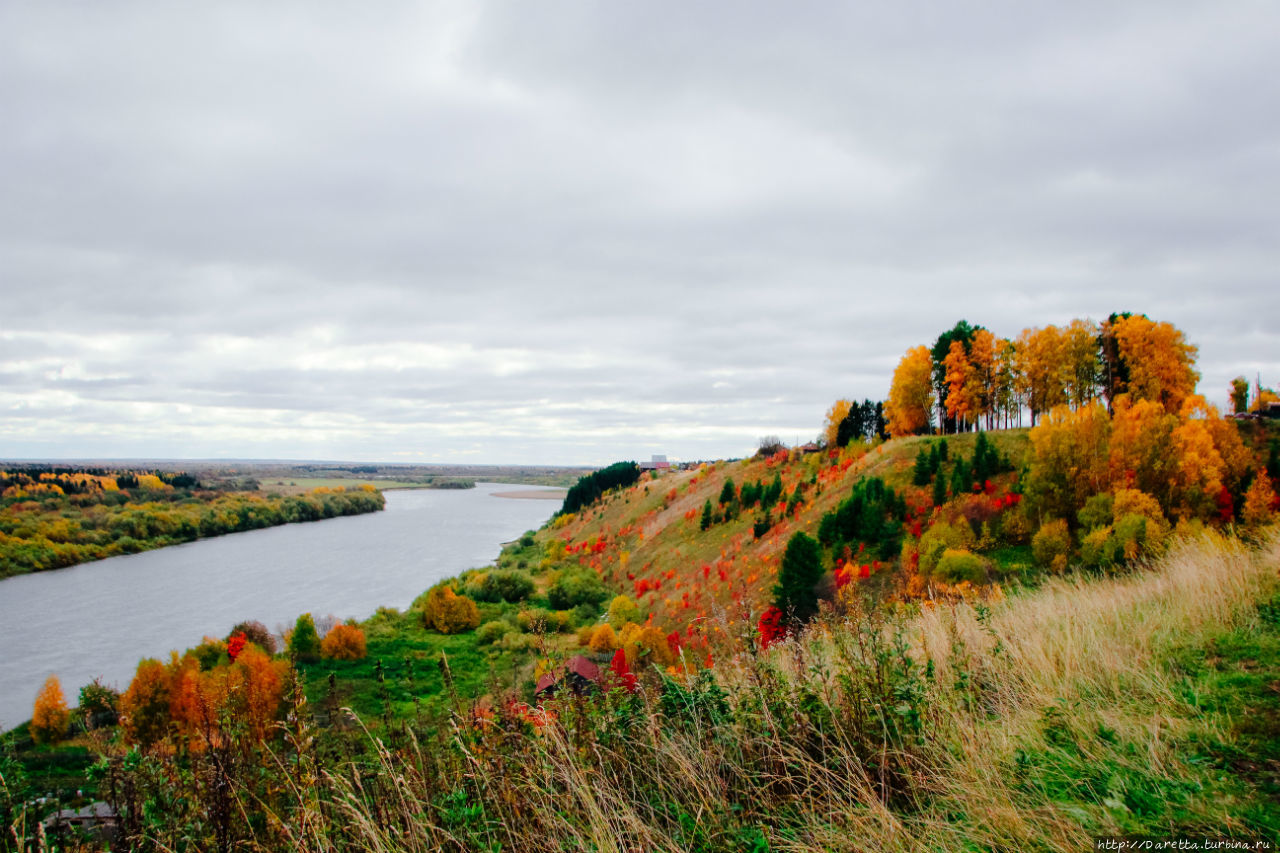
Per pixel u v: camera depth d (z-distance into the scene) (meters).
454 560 108.75
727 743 4.23
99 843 3.78
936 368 70.94
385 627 61.16
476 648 54.50
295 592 81.19
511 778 4.02
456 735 4.30
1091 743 3.97
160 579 89.00
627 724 4.60
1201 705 4.24
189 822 3.86
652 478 141.38
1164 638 5.53
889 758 4.06
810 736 4.34
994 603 7.45
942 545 34.00
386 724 4.53
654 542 88.94
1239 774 3.43
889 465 58.09
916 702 4.36
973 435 58.50
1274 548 7.34
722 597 52.34
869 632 4.92
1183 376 52.75
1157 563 8.71
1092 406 35.12
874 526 44.72
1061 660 5.29
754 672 4.72
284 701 4.42
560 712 4.60
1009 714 4.66
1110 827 3.17
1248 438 40.00
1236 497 30.09
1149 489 31.58
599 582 80.69
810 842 3.48
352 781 3.96
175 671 34.06
